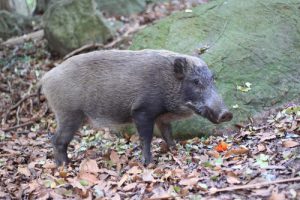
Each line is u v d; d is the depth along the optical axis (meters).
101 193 6.28
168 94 7.01
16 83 11.52
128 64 7.24
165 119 7.47
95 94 7.34
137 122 7.17
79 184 6.52
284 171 6.11
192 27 10.09
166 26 10.36
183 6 16.84
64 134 7.66
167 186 6.28
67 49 12.65
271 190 5.64
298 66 8.96
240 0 10.32
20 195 6.60
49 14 13.04
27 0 17.58
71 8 12.88
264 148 6.92
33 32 14.43
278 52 9.17
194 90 6.85
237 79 8.84
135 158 7.61
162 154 7.62
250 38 9.45
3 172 7.63
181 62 6.86
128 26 14.77
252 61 9.07
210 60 9.16
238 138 7.76
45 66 12.22
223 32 9.74
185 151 7.51
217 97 6.78
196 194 5.90
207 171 6.46
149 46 10.12
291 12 9.82
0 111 10.71
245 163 6.59
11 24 14.68
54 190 6.60
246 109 8.42
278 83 8.73
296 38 9.40
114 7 16.50
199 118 8.38
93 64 7.40
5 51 12.96
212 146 7.62
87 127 9.58
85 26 12.79
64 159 7.72
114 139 8.93
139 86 7.09
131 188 6.33
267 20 9.75
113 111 7.33
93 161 7.19
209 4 10.56
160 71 7.05
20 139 9.46
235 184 6.01
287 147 6.81
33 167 7.71
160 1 17.44
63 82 7.50
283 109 8.41
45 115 10.38
